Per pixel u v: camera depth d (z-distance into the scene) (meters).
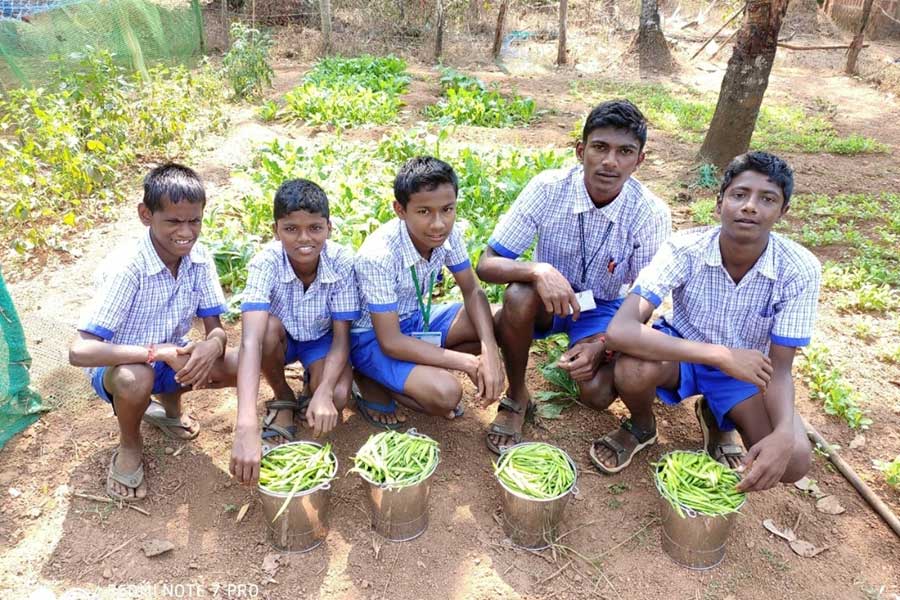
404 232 3.49
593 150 3.38
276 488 2.94
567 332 3.97
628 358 3.32
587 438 3.82
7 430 3.62
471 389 4.19
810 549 3.18
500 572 3.00
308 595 2.88
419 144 7.52
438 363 3.47
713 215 6.59
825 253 6.09
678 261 3.30
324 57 13.95
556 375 4.17
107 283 3.20
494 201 6.18
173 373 3.43
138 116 7.81
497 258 3.69
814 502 3.45
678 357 3.17
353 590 2.90
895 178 8.11
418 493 3.03
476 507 3.33
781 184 2.96
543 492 2.98
